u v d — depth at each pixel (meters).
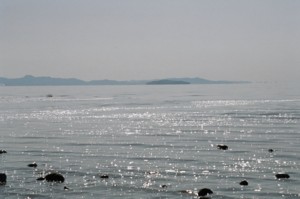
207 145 66.44
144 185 41.41
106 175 45.12
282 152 58.53
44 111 149.75
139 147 65.00
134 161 53.22
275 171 46.78
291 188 39.94
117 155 57.69
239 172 46.41
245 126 93.38
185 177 44.47
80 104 196.50
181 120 110.88
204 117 119.25
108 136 79.19
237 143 68.31
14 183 42.53
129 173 46.41
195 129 89.31
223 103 190.88
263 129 86.88
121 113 138.38
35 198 37.75
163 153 59.03
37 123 106.12
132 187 40.69
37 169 48.88
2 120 114.94
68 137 77.88
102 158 55.56
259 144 66.69
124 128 93.12
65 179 44.09
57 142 71.12
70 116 127.94
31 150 62.62
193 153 58.72
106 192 39.19
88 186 41.25
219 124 99.06
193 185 41.31
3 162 53.22
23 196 38.28
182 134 81.25
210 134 80.56
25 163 52.53
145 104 192.50
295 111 132.12
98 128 93.62
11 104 197.50
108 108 165.25
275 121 103.19
